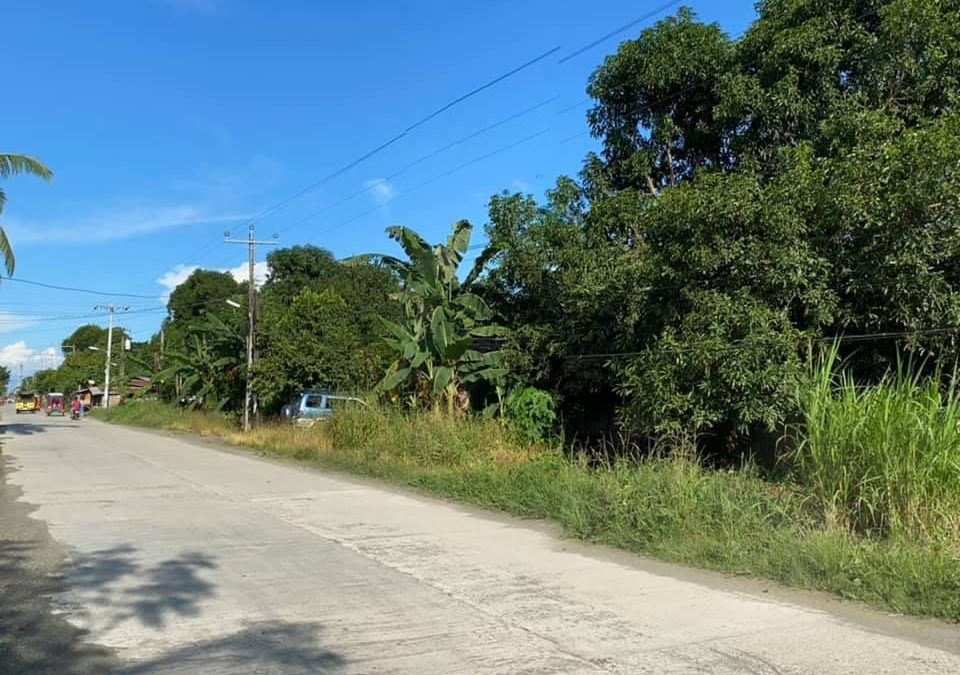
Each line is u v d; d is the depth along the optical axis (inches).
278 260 2714.1
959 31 478.3
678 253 451.2
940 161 369.1
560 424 722.2
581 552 327.0
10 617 233.6
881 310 430.6
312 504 472.1
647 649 200.1
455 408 749.9
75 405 2716.5
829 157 491.5
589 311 635.5
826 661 189.5
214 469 694.5
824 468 317.4
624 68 634.2
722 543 309.1
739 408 426.6
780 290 430.0
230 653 200.4
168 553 326.3
